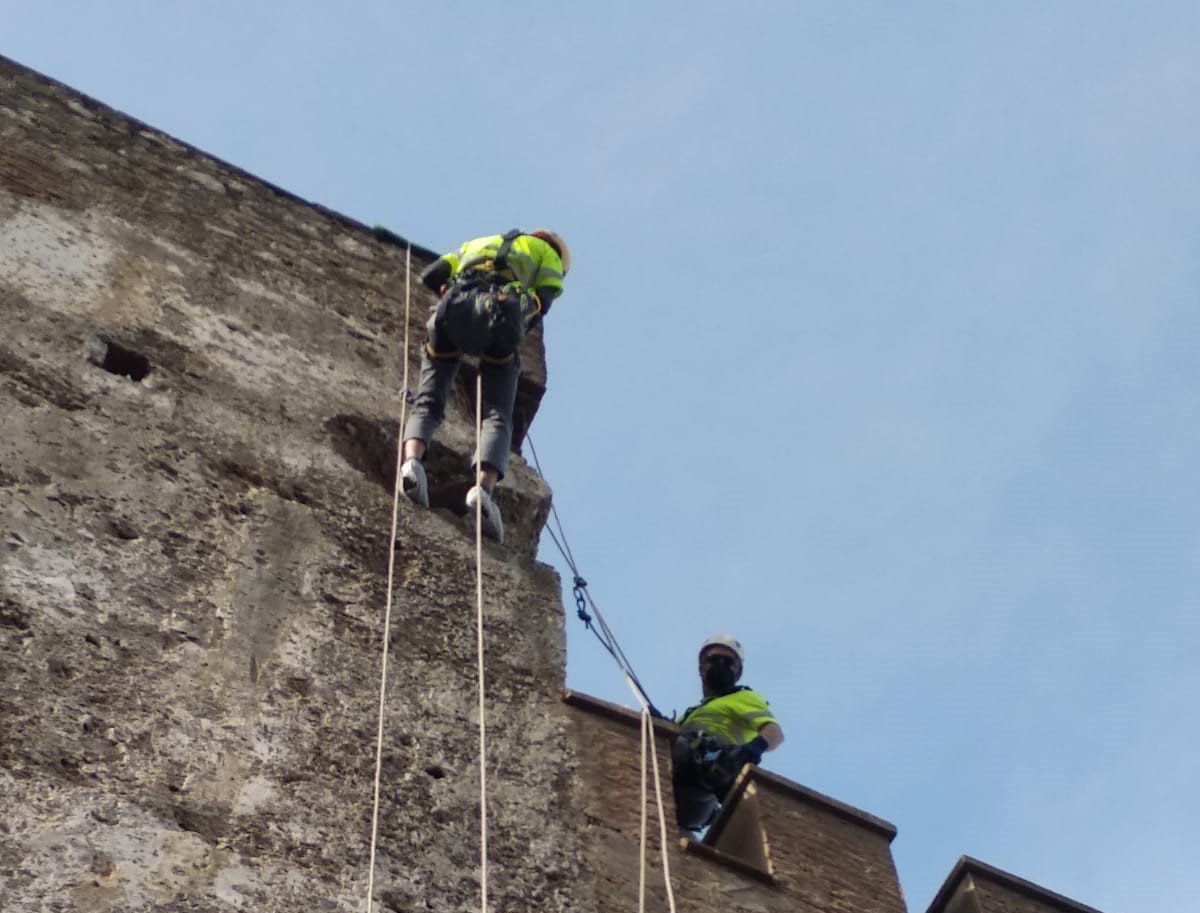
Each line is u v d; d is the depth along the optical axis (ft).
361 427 34.09
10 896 22.11
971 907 29.81
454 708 28.58
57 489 28.30
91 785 24.04
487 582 31.76
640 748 29.78
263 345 34.91
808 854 29.35
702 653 36.22
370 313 38.06
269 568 29.22
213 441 31.35
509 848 26.61
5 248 33.42
